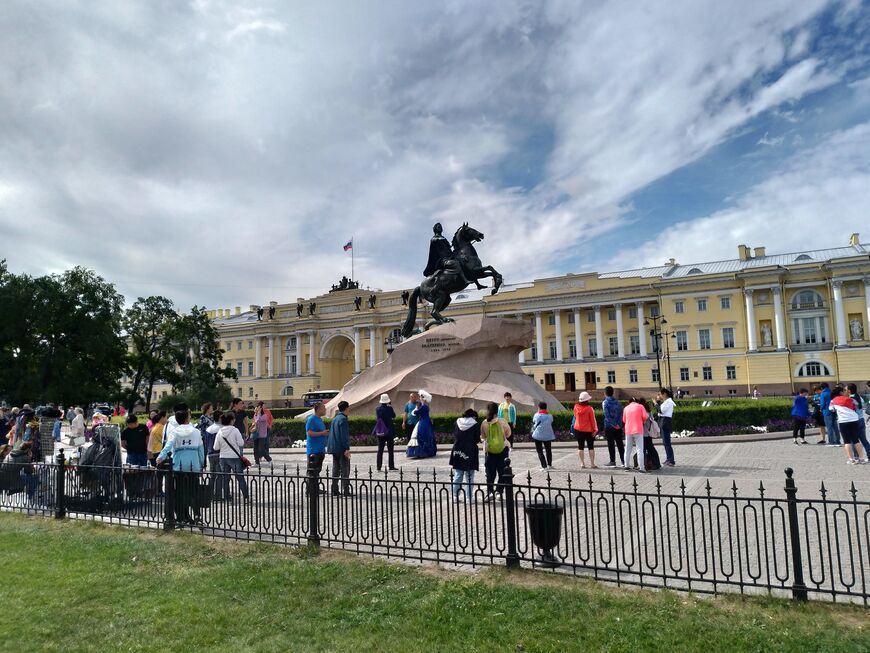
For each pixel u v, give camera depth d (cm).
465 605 589
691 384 7306
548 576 662
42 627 574
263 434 1702
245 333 10338
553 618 553
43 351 5112
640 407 1365
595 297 7900
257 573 711
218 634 553
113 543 866
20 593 668
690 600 580
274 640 538
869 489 1088
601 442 2005
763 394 6819
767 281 6919
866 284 6550
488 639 521
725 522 889
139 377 6794
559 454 1752
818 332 6794
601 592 607
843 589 612
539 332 8325
